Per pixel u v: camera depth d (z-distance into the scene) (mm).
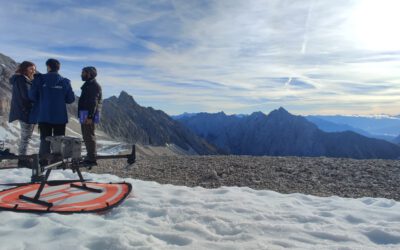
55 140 3098
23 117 4613
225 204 3098
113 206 2938
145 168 5789
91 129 3930
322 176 4977
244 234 2344
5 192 3301
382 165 5723
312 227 2547
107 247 2059
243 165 5867
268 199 3443
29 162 4336
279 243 2217
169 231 2400
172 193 3592
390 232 2414
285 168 5551
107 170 5617
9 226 2426
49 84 4109
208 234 2350
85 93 3930
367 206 3219
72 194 3258
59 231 2287
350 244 2256
